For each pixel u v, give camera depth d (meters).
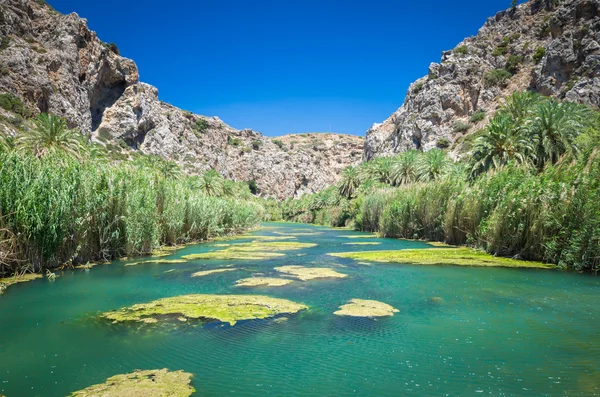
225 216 42.94
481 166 37.69
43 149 33.72
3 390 5.93
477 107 100.56
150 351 7.55
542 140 34.91
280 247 27.84
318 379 6.35
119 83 104.88
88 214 18.17
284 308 10.57
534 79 86.44
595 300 11.64
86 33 91.88
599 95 67.25
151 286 13.60
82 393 5.81
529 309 10.56
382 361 7.06
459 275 15.82
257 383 6.19
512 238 21.23
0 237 14.41
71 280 14.69
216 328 8.88
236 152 170.00
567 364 6.92
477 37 122.12
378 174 68.31
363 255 22.53
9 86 63.66
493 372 6.60
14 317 9.80
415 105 118.19
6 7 74.00
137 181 22.47
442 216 32.47
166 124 120.62
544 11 109.00
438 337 8.35
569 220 18.27
